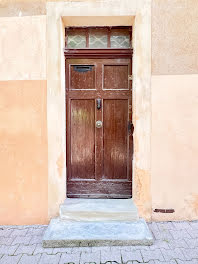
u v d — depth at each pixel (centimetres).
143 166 304
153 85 300
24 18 296
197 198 307
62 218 296
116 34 329
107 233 268
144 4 294
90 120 336
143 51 297
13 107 301
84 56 326
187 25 296
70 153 337
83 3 295
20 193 305
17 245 260
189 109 302
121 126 334
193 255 239
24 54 298
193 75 300
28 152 303
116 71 330
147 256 238
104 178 338
